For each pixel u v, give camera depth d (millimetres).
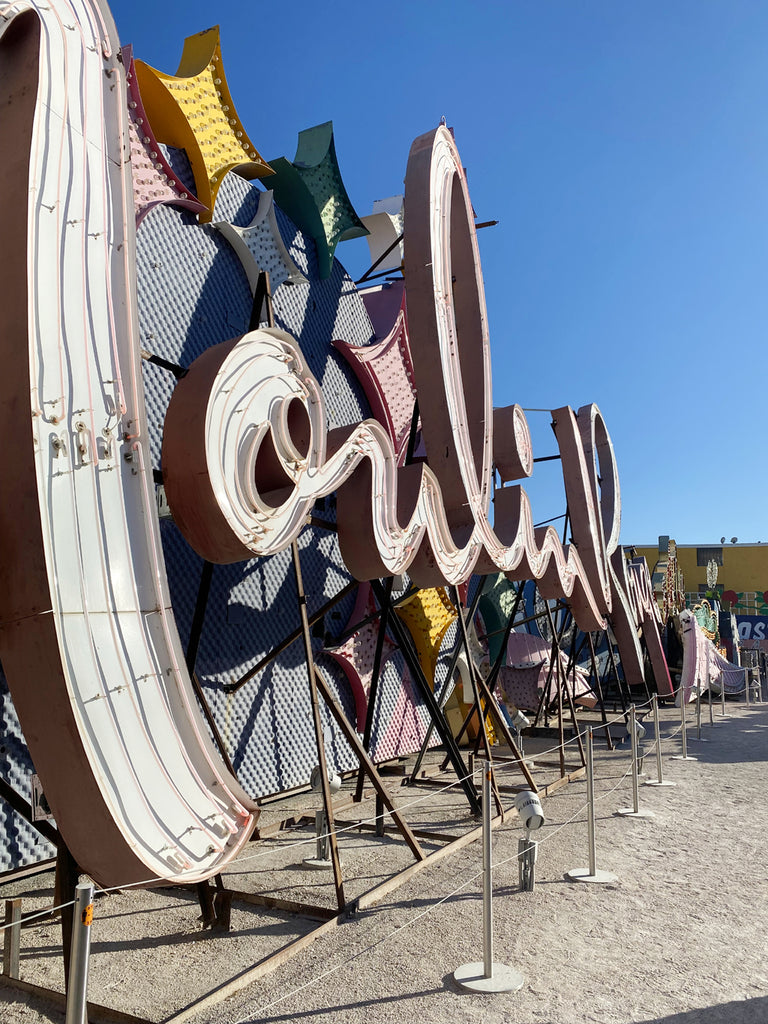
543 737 16312
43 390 3617
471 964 4504
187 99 8195
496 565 9133
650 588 22891
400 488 7316
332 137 10586
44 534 3438
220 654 8062
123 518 4004
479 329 9320
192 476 4723
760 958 4758
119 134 4406
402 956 4648
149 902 5578
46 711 3486
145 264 7602
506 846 7309
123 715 3752
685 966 4609
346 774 10344
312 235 10320
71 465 3721
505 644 11250
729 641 39688
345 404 10898
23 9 3852
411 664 8203
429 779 10359
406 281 8070
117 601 3885
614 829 8016
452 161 9086
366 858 6824
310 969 4445
